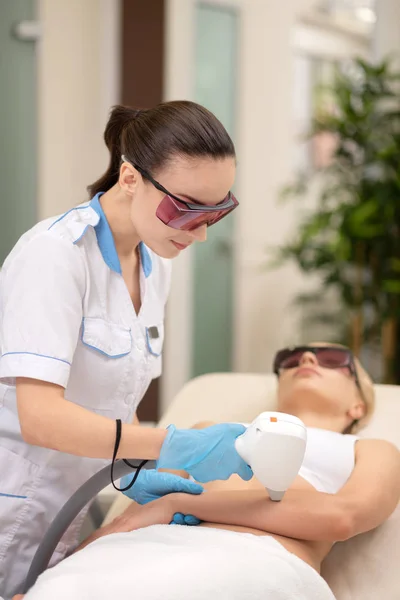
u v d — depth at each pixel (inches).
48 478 50.6
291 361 73.6
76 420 42.0
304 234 141.2
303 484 59.1
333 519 50.8
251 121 162.1
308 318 173.5
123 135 46.9
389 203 131.5
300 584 46.1
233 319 166.6
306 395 71.2
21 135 140.8
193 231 44.6
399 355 142.1
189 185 43.0
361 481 56.1
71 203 146.7
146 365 52.0
